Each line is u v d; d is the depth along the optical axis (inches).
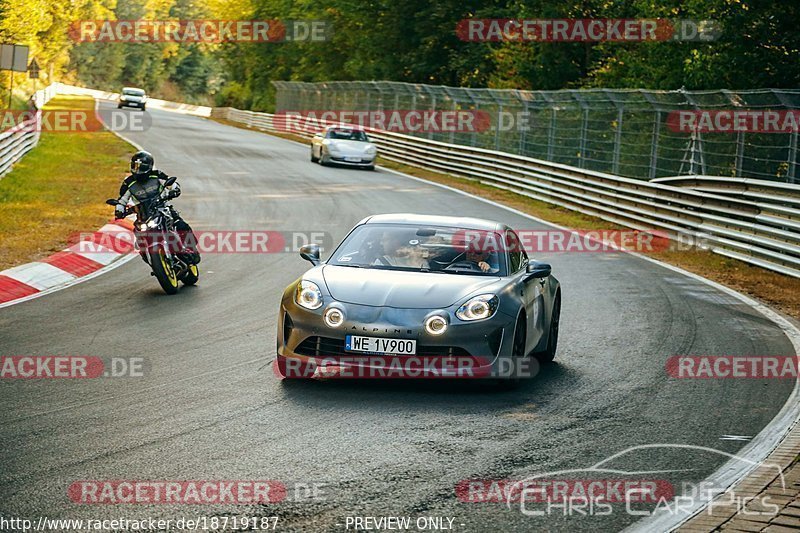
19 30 3592.5
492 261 519.8
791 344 622.2
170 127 3454.7
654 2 1882.4
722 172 1449.3
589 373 524.1
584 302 771.4
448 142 2349.9
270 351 552.1
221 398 440.5
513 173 1854.1
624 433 400.2
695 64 1712.6
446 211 1477.6
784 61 1689.2
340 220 1302.9
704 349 597.9
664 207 1243.8
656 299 797.9
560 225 1380.4
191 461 343.0
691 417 430.9
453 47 3272.6
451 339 457.1
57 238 988.6
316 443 371.2
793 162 1099.9
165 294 753.0
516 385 481.1
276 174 1974.7
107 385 460.1
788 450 377.4
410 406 437.4
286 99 3875.5
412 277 495.8
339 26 3976.4
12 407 414.3
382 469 339.6
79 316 647.1
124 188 757.3
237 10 4960.6
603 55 2434.8
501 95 1996.8
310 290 481.4
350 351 459.8
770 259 1000.2
